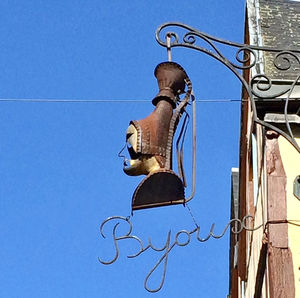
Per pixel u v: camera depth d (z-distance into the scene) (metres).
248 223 15.17
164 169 11.10
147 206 11.20
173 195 11.18
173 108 11.41
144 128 11.20
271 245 11.95
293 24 15.05
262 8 15.34
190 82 11.49
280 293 11.62
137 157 11.19
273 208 12.18
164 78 11.45
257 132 14.02
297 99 12.67
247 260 16.14
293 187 12.34
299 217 12.12
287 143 12.66
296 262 11.81
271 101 12.70
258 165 13.88
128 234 11.04
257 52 13.91
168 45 11.14
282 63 13.83
